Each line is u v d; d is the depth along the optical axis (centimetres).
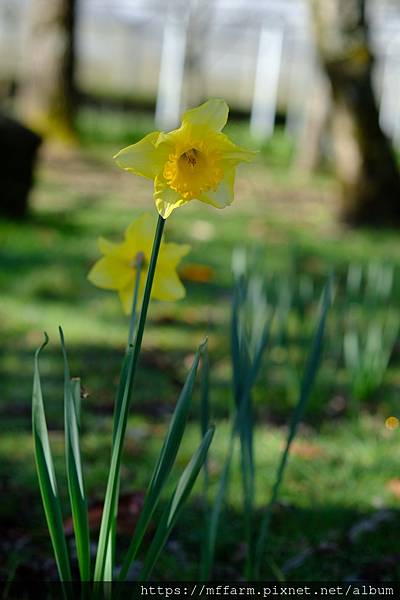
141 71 3150
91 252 945
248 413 290
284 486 407
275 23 2645
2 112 1082
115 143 2064
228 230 1147
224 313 750
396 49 2734
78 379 232
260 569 338
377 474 426
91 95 3009
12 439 446
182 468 422
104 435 460
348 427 492
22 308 711
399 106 2805
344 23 1182
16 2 2889
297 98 2753
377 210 1236
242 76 3166
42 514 373
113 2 2806
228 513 379
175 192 197
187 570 335
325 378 573
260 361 286
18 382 539
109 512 231
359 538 362
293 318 693
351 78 1200
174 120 2502
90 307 734
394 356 631
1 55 2903
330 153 1922
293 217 1306
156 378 569
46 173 1555
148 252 249
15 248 926
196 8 2366
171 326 698
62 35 1902
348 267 971
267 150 2241
